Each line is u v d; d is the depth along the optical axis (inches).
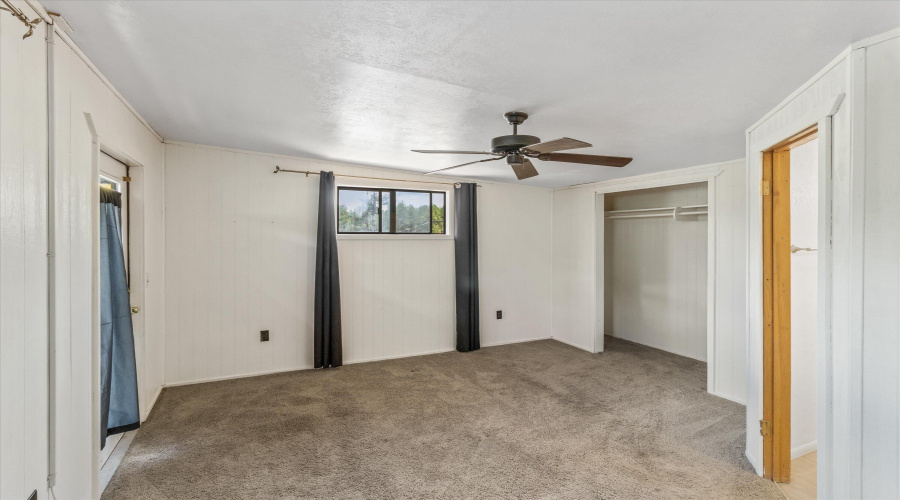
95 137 80.0
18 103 53.2
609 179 195.3
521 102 92.8
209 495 86.3
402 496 87.4
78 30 64.8
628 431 119.0
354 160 166.9
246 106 102.2
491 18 58.2
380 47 68.6
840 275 65.9
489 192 212.7
